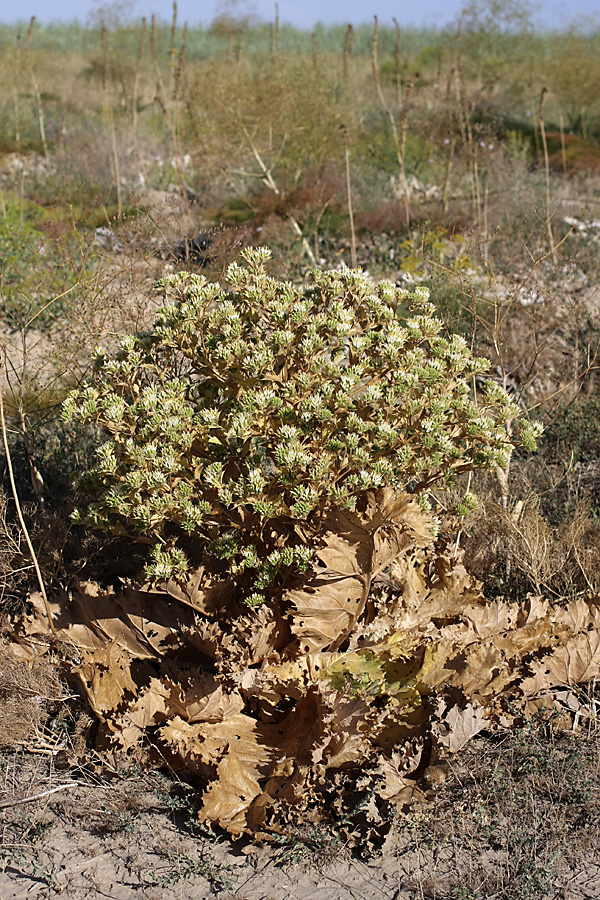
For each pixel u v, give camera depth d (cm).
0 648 352
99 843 289
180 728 305
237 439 341
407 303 374
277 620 338
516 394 496
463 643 342
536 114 1703
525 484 478
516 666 349
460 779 308
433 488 398
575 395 529
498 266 720
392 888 268
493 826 288
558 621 362
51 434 543
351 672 317
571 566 416
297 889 269
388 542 319
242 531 359
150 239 580
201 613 355
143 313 493
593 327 636
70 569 420
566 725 336
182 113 1427
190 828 293
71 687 350
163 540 343
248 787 294
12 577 408
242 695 325
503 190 1188
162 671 348
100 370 354
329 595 322
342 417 328
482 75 1908
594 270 751
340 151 1203
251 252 352
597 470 530
